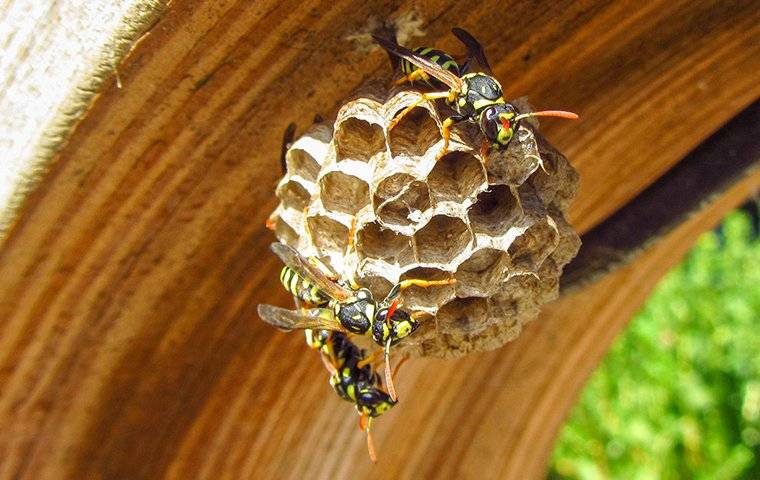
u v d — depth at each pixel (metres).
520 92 0.20
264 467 0.22
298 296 0.19
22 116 0.16
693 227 0.24
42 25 0.16
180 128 0.17
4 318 0.18
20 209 0.17
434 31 0.18
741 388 0.49
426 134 0.18
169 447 0.21
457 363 0.23
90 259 0.18
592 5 0.18
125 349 0.19
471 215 0.18
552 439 0.27
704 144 0.22
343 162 0.18
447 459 0.25
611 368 0.50
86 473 0.20
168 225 0.18
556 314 0.25
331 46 0.17
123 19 0.16
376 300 0.19
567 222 0.18
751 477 0.49
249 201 0.19
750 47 0.20
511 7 0.18
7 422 0.19
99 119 0.17
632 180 0.22
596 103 0.20
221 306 0.20
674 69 0.20
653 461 0.49
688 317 0.50
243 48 0.17
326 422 0.22
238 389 0.21
